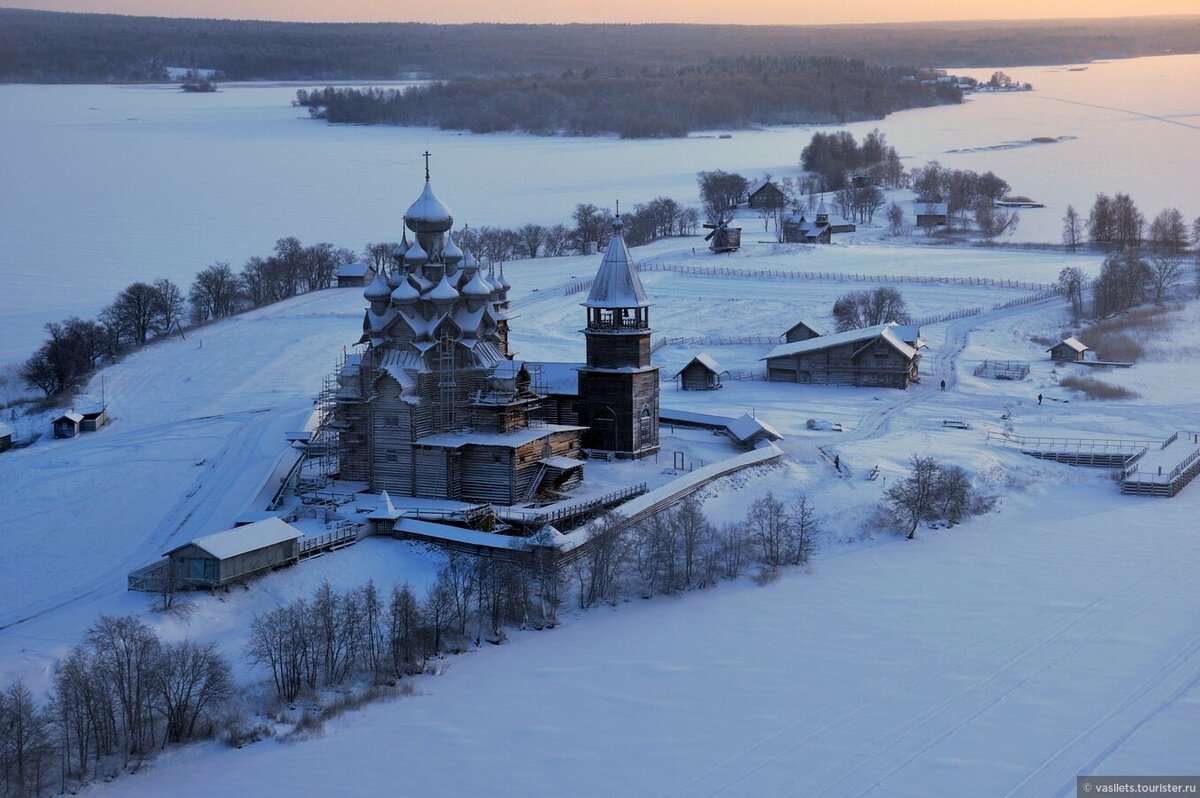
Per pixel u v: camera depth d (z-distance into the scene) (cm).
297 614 8012
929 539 10912
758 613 9225
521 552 9369
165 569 8919
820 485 11794
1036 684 8081
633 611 9294
